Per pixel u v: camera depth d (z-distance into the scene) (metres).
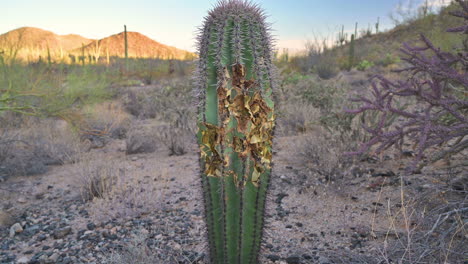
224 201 2.02
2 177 4.96
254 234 2.10
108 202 3.86
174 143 6.02
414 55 2.96
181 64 22.05
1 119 6.63
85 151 6.16
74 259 2.81
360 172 4.16
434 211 2.68
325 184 4.00
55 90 5.34
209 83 1.97
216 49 1.94
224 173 1.99
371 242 2.76
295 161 4.95
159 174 4.86
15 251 3.03
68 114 5.60
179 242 2.97
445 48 7.11
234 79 1.94
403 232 2.77
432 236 2.50
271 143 2.09
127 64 23.48
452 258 2.16
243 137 1.97
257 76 1.95
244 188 2.02
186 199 3.95
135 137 6.36
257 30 2.00
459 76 2.59
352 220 3.18
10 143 5.62
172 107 8.20
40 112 5.44
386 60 18.19
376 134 2.83
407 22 15.14
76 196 4.27
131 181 4.60
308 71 17.20
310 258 2.64
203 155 2.04
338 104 6.58
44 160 5.63
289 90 8.13
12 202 4.14
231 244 2.10
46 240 3.21
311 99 7.98
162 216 3.53
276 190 3.98
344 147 4.38
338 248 2.73
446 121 3.13
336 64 20.20
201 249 2.84
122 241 3.05
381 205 3.38
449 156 3.04
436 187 3.04
